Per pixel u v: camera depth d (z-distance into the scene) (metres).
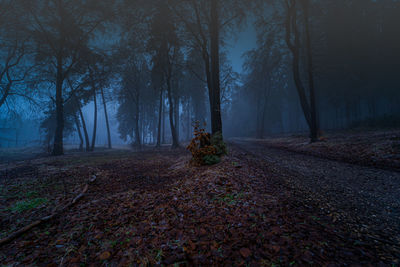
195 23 11.33
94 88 21.17
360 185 4.24
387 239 2.14
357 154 7.41
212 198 3.45
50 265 1.99
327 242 2.04
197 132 6.96
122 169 7.75
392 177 4.68
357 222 2.56
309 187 4.12
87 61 16.77
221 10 10.08
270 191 3.76
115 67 21.27
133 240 2.39
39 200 4.12
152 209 3.33
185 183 4.63
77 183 5.58
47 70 16.23
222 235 2.29
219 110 8.52
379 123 18.16
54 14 13.92
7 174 6.63
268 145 14.87
